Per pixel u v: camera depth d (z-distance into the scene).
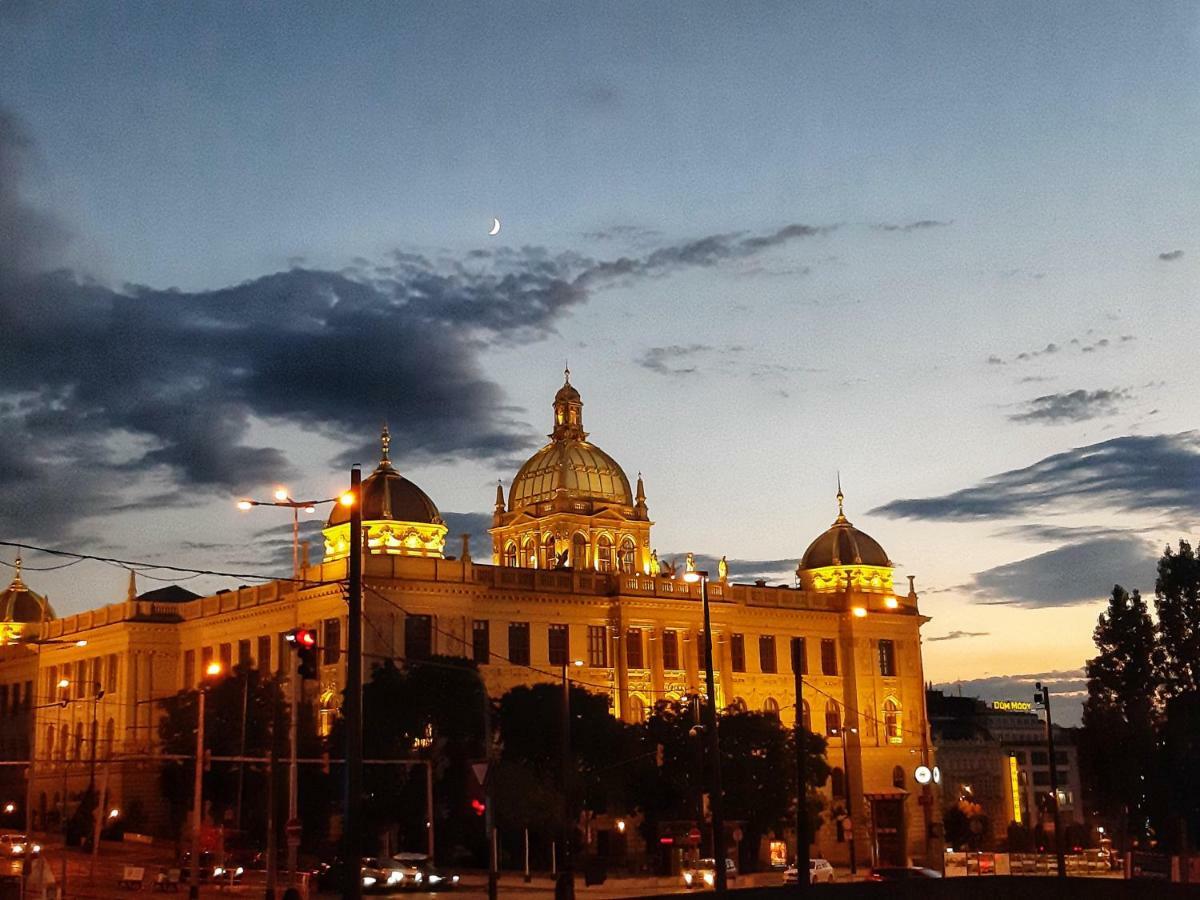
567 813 66.75
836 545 165.75
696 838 102.00
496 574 129.75
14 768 162.25
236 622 136.88
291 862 71.12
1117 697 107.50
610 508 153.38
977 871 116.06
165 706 129.62
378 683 108.62
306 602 126.56
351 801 39.66
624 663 133.88
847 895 56.12
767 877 102.19
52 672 158.38
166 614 146.50
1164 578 108.50
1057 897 60.91
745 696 143.12
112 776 139.88
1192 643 105.94
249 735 114.94
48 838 133.38
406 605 122.75
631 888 93.44
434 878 88.25
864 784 148.12
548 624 131.50
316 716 121.62
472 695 107.94
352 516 41.62
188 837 120.88
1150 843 103.94
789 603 149.88
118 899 77.69
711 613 140.88
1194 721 98.19
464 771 105.38
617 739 112.81
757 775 116.50
